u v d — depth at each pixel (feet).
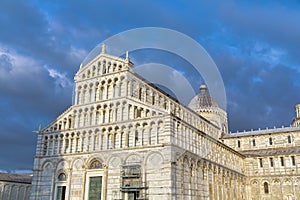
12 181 286.87
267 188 323.78
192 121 266.77
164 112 199.41
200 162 225.76
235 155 312.91
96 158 217.36
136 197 192.75
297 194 306.14
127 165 201.67
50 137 243.81
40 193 230.68
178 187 189.47
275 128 368.89
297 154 315.78
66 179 224.53
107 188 206.18
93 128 226.58
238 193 297.94
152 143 199.31
